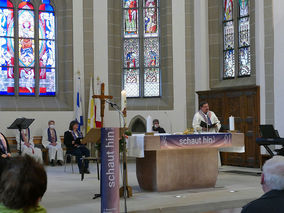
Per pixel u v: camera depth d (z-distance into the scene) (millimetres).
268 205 2463
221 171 11820
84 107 15141
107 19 15484
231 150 8914
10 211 1804
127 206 6789
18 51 15047
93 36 15359
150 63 15820
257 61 13273
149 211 6559
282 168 2525
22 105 14672
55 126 14859
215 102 14023
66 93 15227
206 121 10172
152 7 15828
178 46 15312
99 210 6547
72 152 11547
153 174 8125
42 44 15359
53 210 6527
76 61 15258
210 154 8656
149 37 15844
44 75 15320
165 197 7570
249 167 12961
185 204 6906
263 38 12883
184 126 15148
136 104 15484
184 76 15242
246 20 14109
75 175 11109
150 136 7551
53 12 15492
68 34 15266
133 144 7719
